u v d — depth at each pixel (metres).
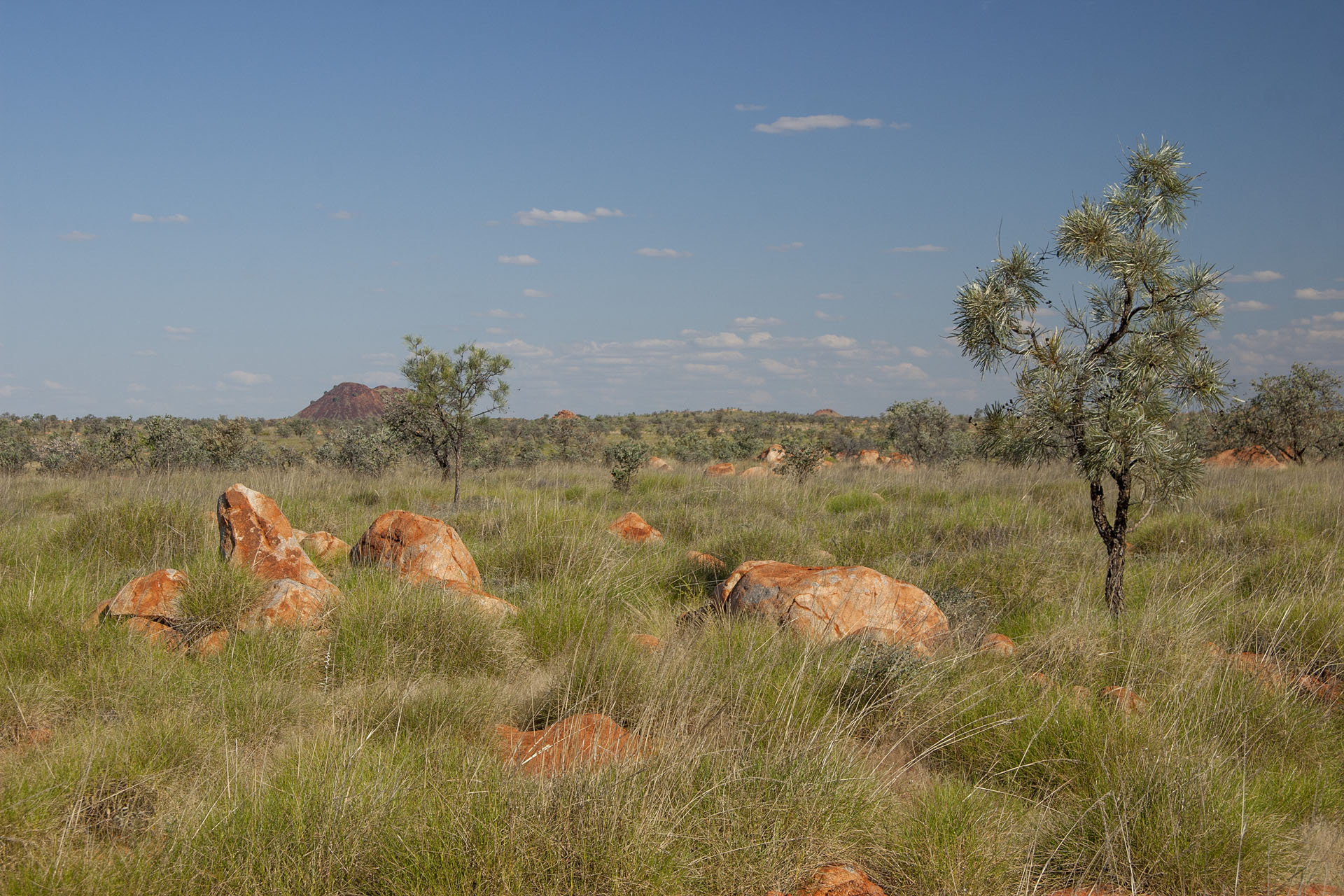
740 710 5.02
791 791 3.92
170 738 4.43
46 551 9.55
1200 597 7.50
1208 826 3.86
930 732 5.07
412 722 4.97
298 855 3.34
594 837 3.41
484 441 31.91
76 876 3.23
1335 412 25.27
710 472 22.91
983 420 8.01
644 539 11.84
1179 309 7.44
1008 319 7.53
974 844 3.73
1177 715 4.88
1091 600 7.97
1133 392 7.30
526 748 4.59
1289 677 5.91
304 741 4.66
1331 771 4.71
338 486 16.67
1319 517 12.07
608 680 5.41
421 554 8.32
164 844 3.52
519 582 9.09
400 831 3.52
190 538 10.16
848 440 42.22
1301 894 3.58
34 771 4.03
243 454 25.95
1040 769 4.64
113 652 5.75
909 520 12.62
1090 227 7.36
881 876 3.73
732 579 7.68
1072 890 3.66
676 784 3.86
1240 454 25.12
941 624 7.07
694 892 3.39
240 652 5.89
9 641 5.88
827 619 6.75
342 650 6.09
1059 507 13.84
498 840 3.35
